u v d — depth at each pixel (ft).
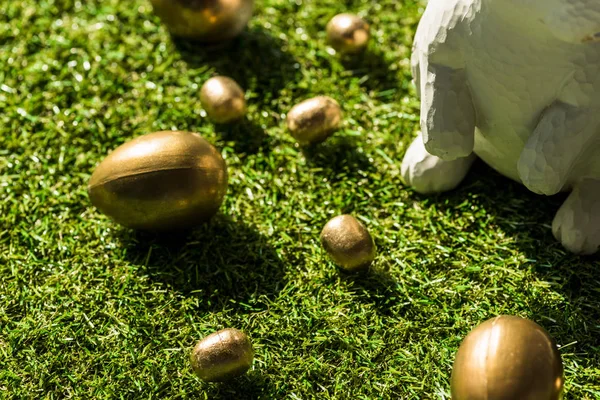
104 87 2.29
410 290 1.95
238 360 1.79
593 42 1.70
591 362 1.85
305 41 2.36
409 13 2.39
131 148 1.93
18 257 2.02
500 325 1.69
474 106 1.84
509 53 1.75
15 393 1.85
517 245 1.99
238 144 2.18
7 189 2.13
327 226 1.93
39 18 2.43
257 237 2.04
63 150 2.18
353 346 1.89
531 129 1.82
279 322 1.92
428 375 1.85
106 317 1.94
